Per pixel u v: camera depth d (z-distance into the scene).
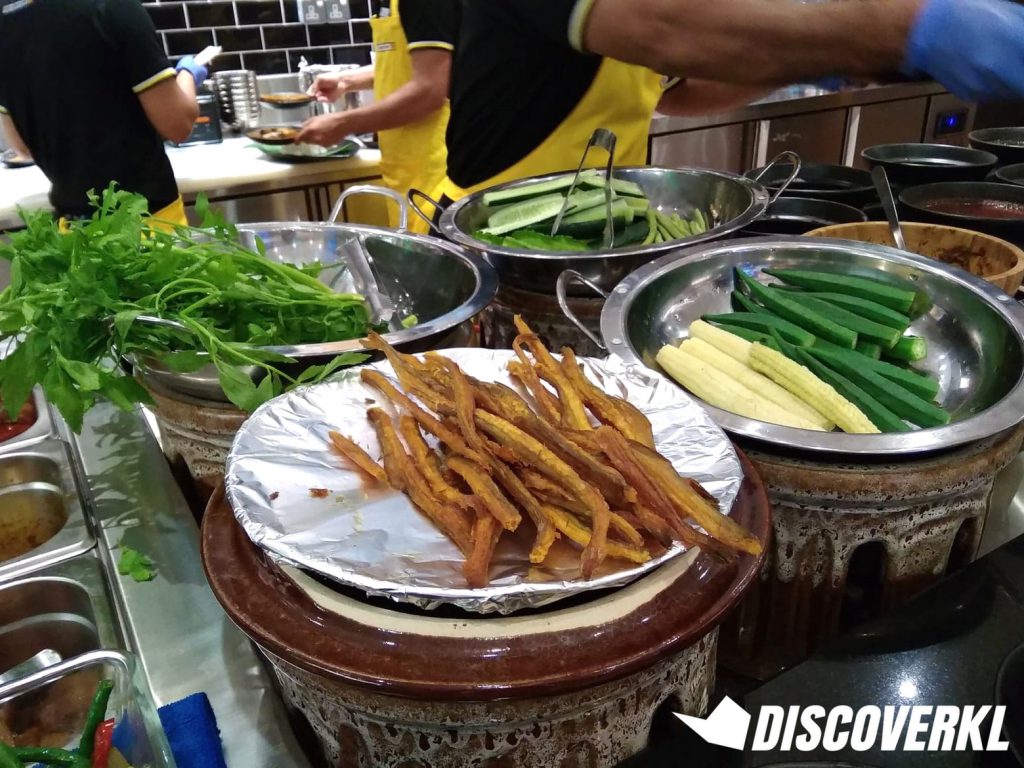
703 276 1.00
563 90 1.50
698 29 0.81
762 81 0.83
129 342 0.78
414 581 0.46
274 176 2.39
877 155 1.56
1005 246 1.02
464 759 0.51
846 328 0.88
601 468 0.51
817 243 1.00
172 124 2.01
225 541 0.57
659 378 0.68
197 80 2.56
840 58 0.75
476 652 0.47
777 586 0.71
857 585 0.71
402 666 0.46
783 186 1.23
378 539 0.51
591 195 1.33
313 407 0.65
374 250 1.14
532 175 1.56
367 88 2.65
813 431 0.64
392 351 0.68
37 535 0.86
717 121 2.60
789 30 0.76
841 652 0.59
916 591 0.70
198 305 0.81
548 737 0.50
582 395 0.63
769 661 0.74
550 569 0.48
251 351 0.73
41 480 0.90
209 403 0.81
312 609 0.50
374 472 0.57
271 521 0.52
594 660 0.46
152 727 0.51
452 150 1.66
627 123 1.58
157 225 0.98
